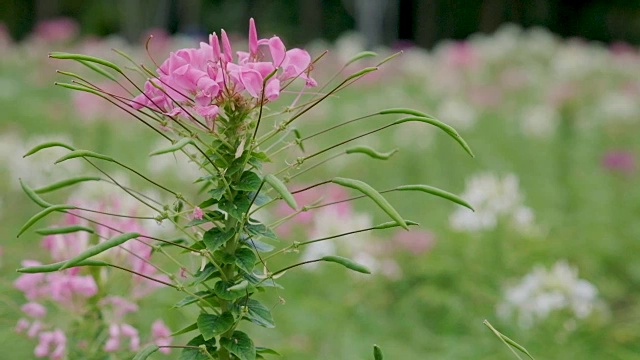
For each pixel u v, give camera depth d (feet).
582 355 17.92
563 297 18.31
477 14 127.54
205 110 7.07
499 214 22.80
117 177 20.06
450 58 63.41
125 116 36.58
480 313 20.18
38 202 7.29
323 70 61.31
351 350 17.85
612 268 25.67
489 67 66.90
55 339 10.14
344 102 55.26
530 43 70.49
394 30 121.29
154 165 27.35
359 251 21.44
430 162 39.55
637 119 44.68
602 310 19.51
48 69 55.47
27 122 41.50
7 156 23.58
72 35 69.87
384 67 64.18
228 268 7.59
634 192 33.19
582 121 41.88
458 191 35.24
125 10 111.65
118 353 10.43
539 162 39.68
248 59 7.55
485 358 17.97
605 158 33.86
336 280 21.09
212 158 7.45
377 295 21.08
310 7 118.83
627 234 27.30
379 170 37.86
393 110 7.34
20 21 114.52
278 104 42.88
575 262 24.21
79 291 10.19
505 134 45.39
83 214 11.16
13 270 14.64
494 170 38.86
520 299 18.49
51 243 10.64
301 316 18.70
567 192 31.78
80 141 36.06
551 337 18.25
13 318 11.73
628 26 123.34
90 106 35.32
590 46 78.54
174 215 7.52
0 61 64.34
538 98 54.95
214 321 7.42
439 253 23.06
